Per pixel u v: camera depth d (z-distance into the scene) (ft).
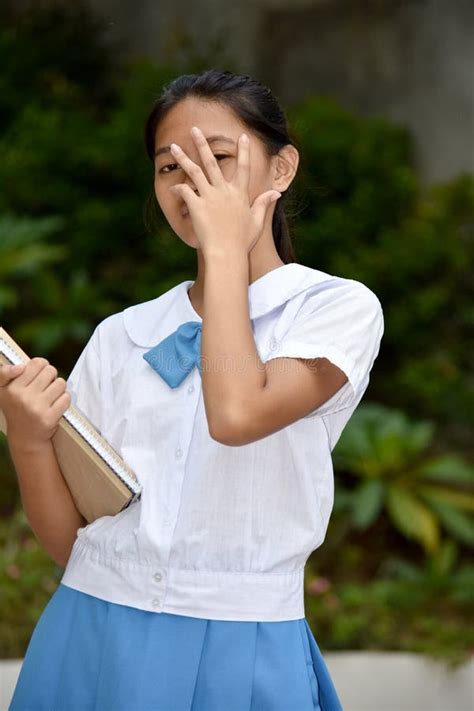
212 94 15.51
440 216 52.42
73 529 15.90
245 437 13.60
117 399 15.74
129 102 55.77
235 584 14.46
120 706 14.23
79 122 56.80
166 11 60.64
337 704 15.38
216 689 14.19
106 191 55.98
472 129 54.44
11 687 30.99
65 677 14.87
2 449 48.32
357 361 14.65
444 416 51.39
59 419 15.05
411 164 55.36
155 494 14.80
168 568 14.52
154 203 19.15
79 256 54.65
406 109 55.98
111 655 14.49
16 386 14.84
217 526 14.52
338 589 41.19
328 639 36.91
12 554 38.09
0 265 50.19
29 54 59.62
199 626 14.37
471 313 51.21
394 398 52.26
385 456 46.21
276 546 14.69
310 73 58.23
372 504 44.04
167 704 14.17
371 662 34.19
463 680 34.04
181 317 15.85
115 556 14.88
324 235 52.42
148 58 58.29
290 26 58.70
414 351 52.19
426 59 55.72
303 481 14.84
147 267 53.47
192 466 14.73
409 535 43.60
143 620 14.53
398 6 56.44
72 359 54.44
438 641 36.06
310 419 15.10
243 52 59.21
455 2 55.26
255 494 14.61
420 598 40.65
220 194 14.58
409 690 33.86
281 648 14.49
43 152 55.21
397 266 51.57
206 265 14.24
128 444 15.25
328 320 14.70
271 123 15.76
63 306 51.70
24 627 34.73
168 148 15.48
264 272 15.78
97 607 14.90
